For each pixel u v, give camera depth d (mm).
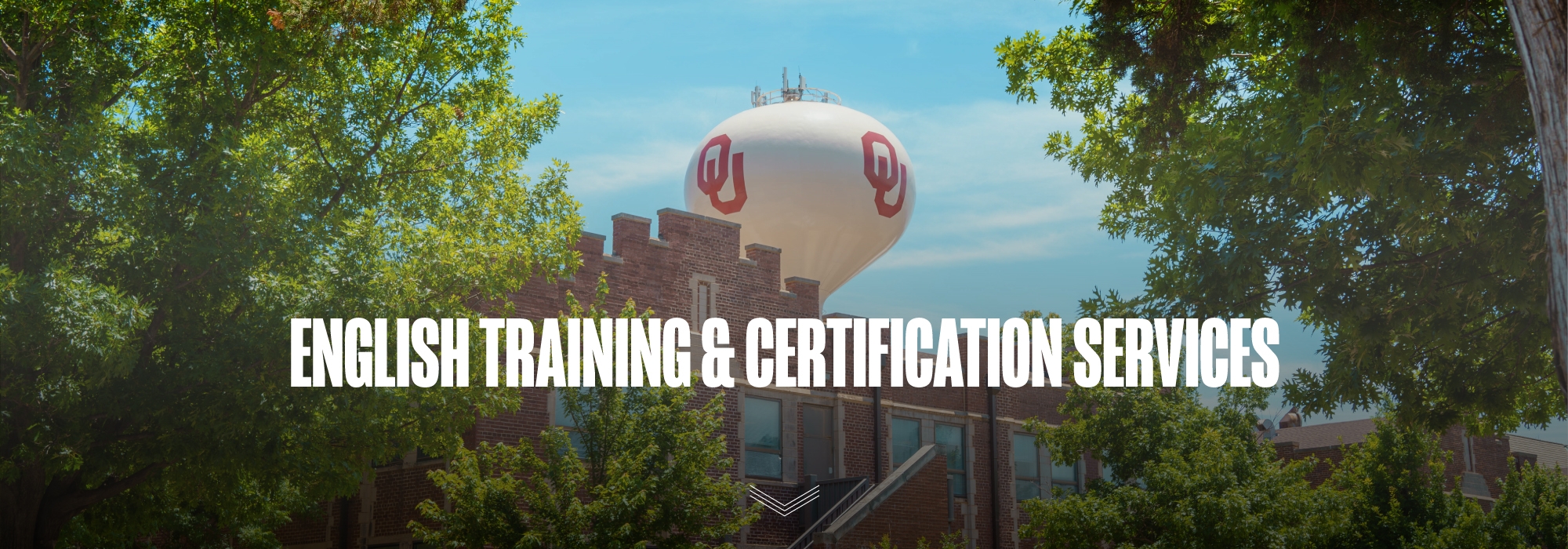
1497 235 15414
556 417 25781
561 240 20719
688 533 20891
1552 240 8008
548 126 21328
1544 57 8094
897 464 32344
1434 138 14820
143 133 16031
